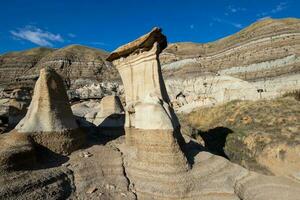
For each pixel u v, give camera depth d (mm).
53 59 75938
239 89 39625
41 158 10594
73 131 12297
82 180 9695
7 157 8805
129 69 13258
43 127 11422
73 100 52469
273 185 9727
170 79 56156
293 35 45406
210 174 10031
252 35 52812
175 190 8969
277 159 17219
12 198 7676
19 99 30156
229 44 57250
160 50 12648
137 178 9859
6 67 76000
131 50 12828
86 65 76625
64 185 9195
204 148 14617
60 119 12055
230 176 10289
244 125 24750
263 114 25266
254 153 19109
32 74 71688
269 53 45719
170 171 9602
